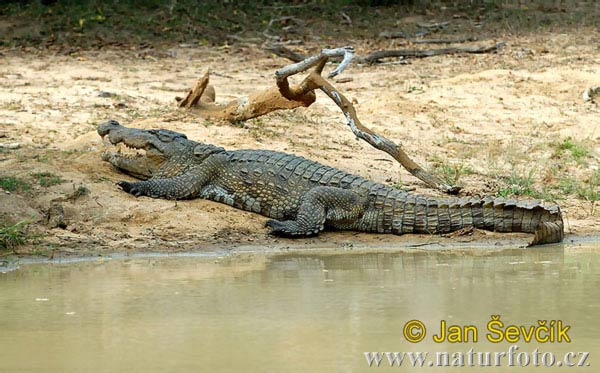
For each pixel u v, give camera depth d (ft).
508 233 60.18
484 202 60.03
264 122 81.56
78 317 38.22
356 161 73.92
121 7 131.03
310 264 51.24
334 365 31.48
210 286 44.45
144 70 104.78
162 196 61.62
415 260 52.47
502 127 87.25
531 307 39.47
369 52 118.83
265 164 62.18
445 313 38.55
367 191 60.29
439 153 78.95
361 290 43.37
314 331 35.73
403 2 142.31
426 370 31.12
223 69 107.76
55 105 83.20
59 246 54.80
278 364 31.55
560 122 88.79
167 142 64.03
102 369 31.09
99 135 67.87
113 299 41.55
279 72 67.56
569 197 69.92
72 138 73.05
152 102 86.28
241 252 55.47
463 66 110.42
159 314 38.58
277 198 61.16
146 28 125.18
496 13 138.62
